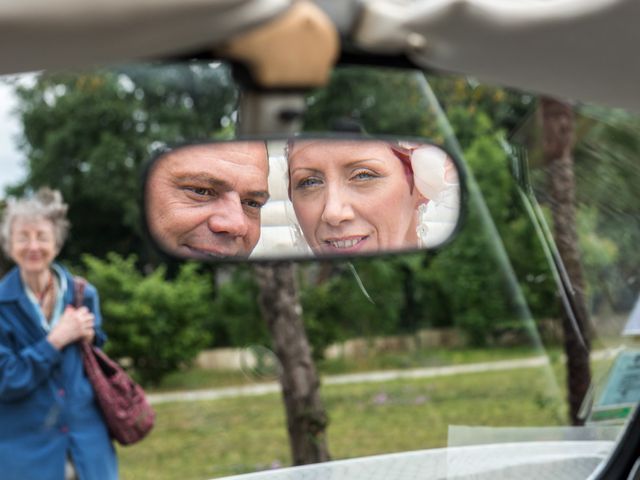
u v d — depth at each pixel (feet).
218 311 26.18
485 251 24.93
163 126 26.35
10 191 26.91
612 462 5.11
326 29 3.28
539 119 7.00
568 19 3.43
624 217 7.14
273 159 3.52
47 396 8.82
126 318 25.38
